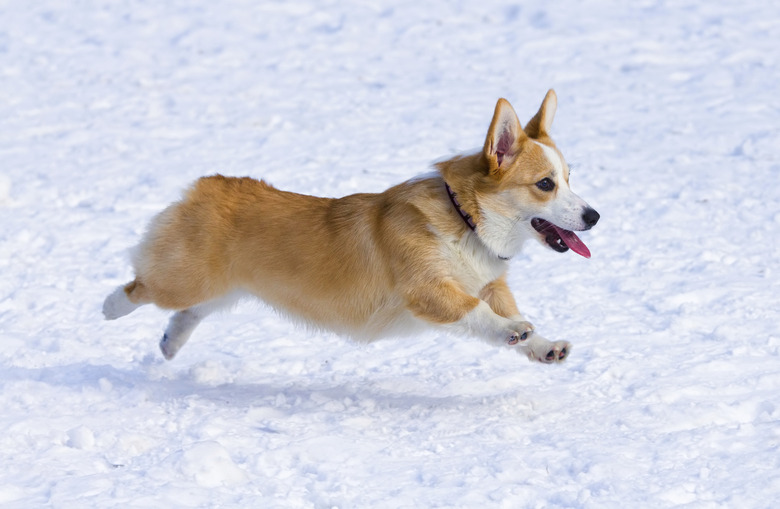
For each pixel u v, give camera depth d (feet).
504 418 29.63
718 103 71.05
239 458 26.43
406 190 30.17
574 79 79.56
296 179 56.95
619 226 49.39
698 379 32.09
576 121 68.64
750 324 37.09
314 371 34.47
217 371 33.53
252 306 40.45
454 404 30.94
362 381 33.35
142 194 54.54
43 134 67.41
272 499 23.76
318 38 93.09
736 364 33.30
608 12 97.25
